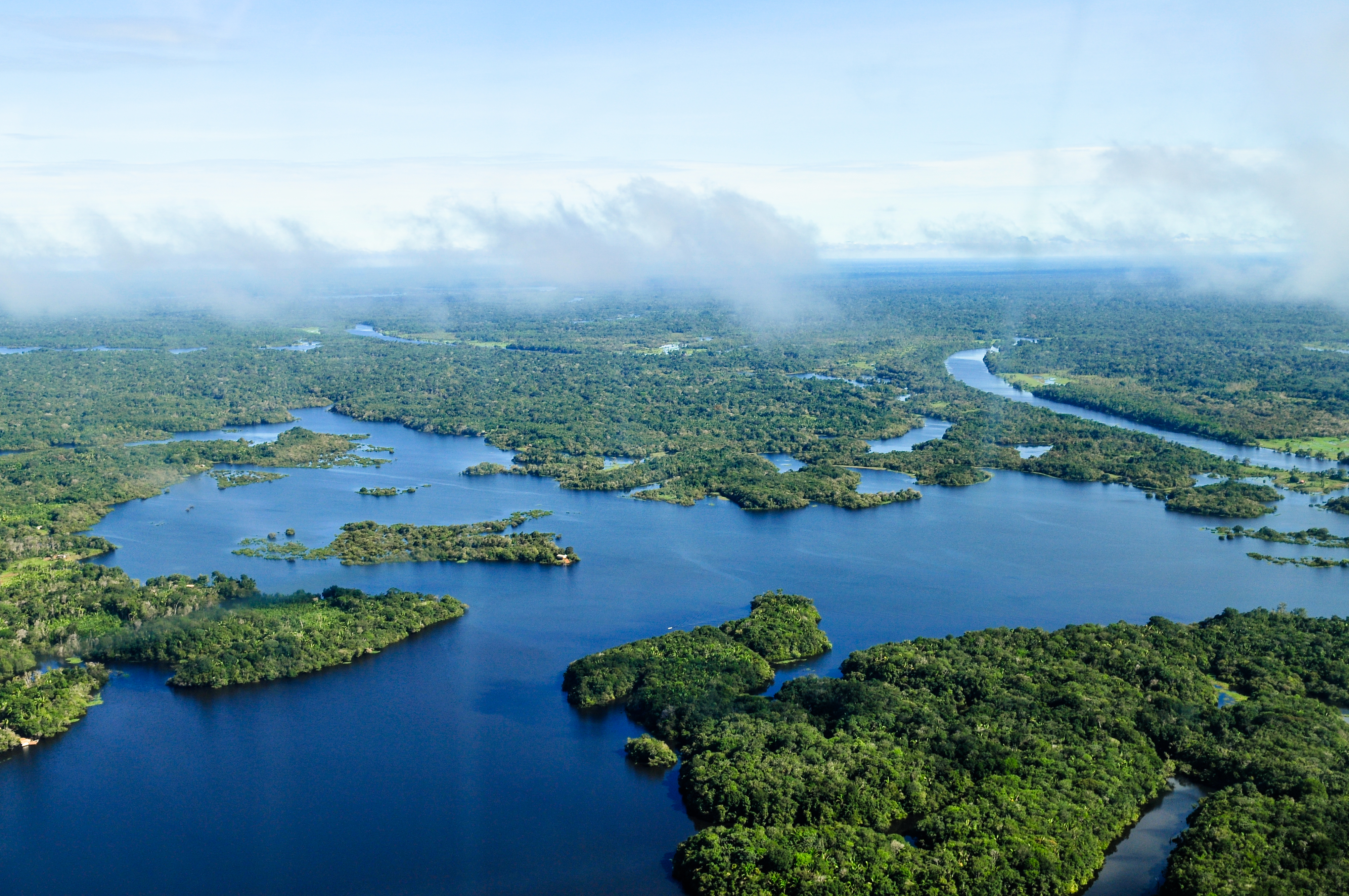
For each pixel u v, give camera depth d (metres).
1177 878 171.00
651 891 178.38
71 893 178.50
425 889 178.62
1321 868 168.00
